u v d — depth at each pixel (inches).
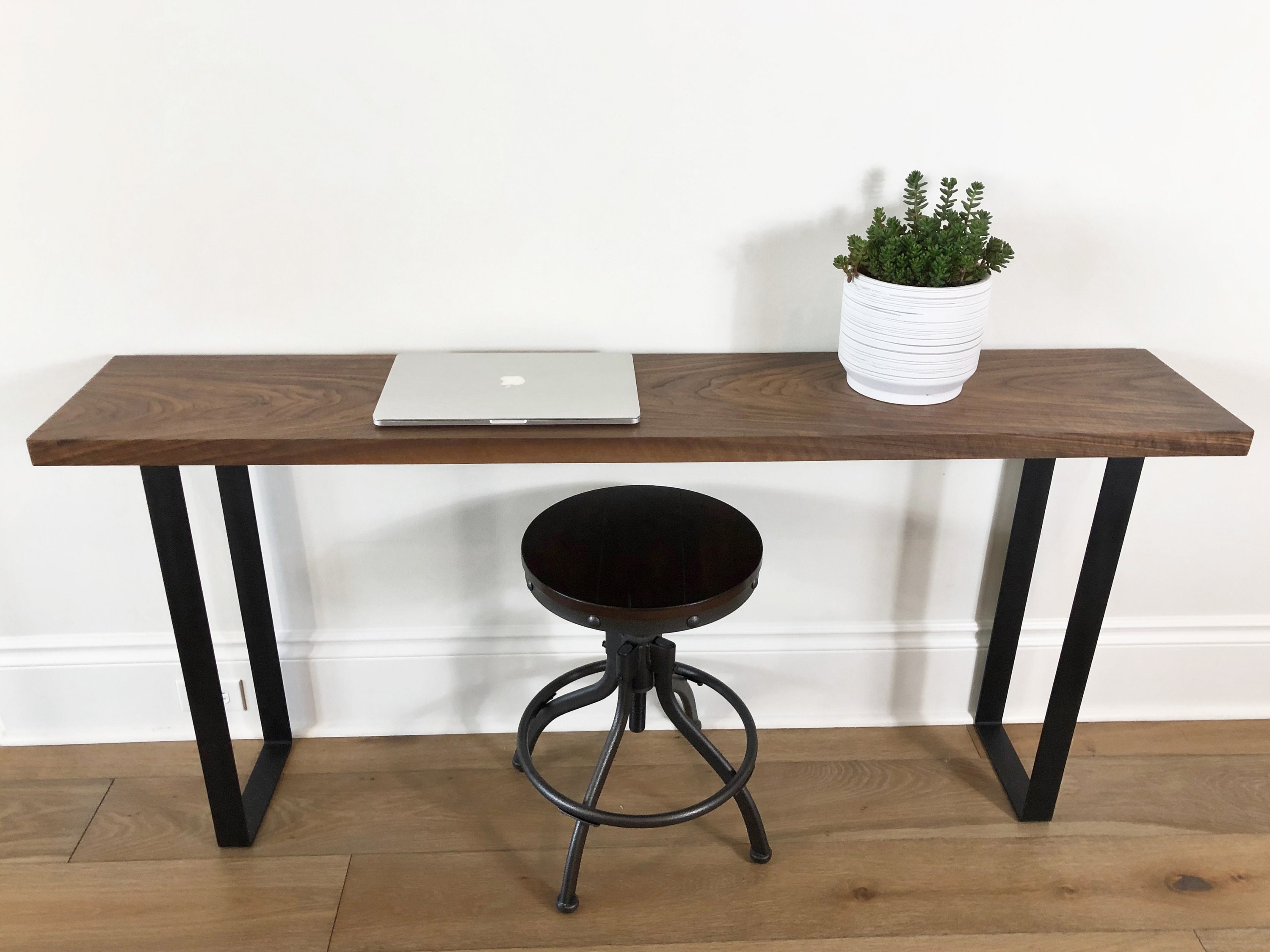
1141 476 76.5
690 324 69.2
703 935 66.6
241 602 74.1
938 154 64.5
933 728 84.4
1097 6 60.5
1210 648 82.7
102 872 70.7
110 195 63.6
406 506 75.2
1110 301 69.4
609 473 75.0
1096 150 64.6
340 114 62.1
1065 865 72.1
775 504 76.6
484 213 65.2
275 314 67.6
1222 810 76.7
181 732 82.4
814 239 66.8
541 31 60.3
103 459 55.4
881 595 80.5
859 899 69.2
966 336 58.8
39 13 58.6
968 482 75.8
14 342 67.5
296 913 67.8
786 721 84.4
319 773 79.3
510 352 69.6
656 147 63.7
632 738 83.6
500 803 76.9
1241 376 72.1
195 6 58.9
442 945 65.8
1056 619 82.6
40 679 79.5
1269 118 63.7
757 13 60.2
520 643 80.7
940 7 60.4
